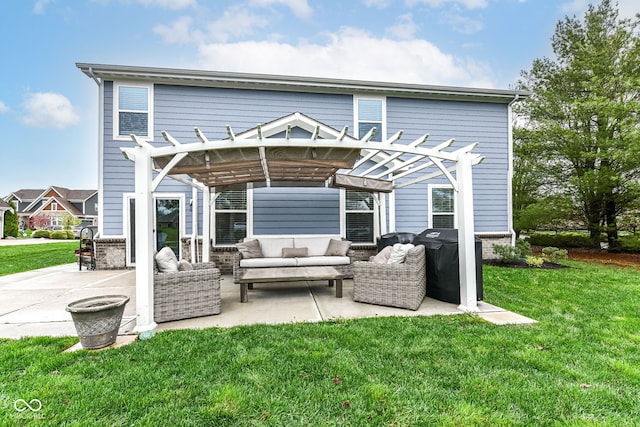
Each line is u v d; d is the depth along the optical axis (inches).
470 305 176.2
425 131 360.8
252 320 163.3
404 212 354.6
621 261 393.7
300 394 92.9
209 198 284.7
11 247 661.3
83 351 120.7
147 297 146.6
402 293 183.2
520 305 186.9
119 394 91.8
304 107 339.6
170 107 318.3
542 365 109.7
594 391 94.0
